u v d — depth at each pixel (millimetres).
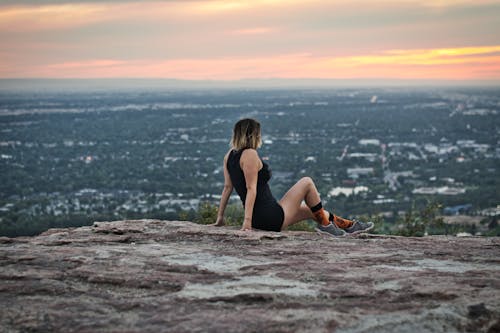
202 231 4422
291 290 2838
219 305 2670
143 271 3172
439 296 2727
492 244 4148
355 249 3938
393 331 2357
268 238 4328
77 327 2422
